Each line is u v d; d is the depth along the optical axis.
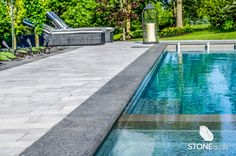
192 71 14.16
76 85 9.06
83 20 41.81
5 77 11.05
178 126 5.79
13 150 4.32
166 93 9.58
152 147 4.78
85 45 27.73
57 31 27.84
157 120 6.26
